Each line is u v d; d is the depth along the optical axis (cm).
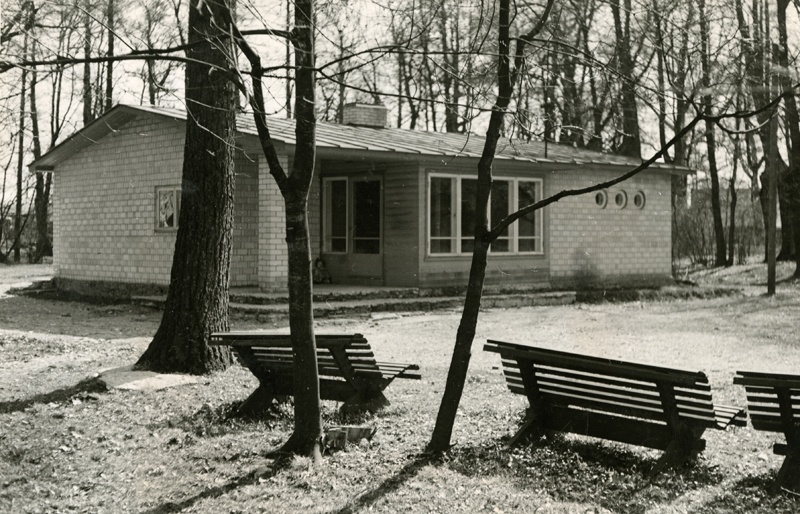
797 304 2017
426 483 594
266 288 1689
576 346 1318
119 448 703
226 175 994
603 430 662
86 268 2111
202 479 623
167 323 990
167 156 1869
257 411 800
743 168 3644
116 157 2008
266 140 634
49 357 1171
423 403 854
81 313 1731
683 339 1410
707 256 3609
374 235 2003
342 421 771
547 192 2170
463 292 1953
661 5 602
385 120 2350
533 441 686
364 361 779
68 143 2058
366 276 2016
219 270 991
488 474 615
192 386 919
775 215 2284
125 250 1991
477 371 1052
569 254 2219
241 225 1814
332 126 2147
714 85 602
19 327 1495
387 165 1972
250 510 555
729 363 1151
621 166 2295
